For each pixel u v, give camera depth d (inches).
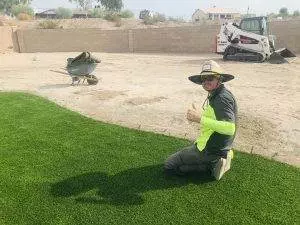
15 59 853.8
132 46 1112.2
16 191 171.9
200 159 176.6
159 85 456.1
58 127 268.8
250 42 705.0
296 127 279.6
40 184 178.9
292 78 512.1
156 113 316.8
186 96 386.3
